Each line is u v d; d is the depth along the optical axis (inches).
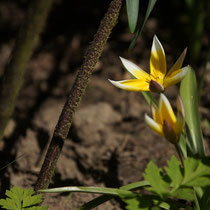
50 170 20.0
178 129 17.8
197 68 33.8
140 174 25.8
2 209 21.9
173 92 32.6
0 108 22.4
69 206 24.1
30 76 35.2
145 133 28.2
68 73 35.6
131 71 19.1
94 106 29.5
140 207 17.8
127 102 30.9
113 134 28.3
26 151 27.0
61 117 19.7
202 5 33.0
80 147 27.6
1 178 25.2
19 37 21.6
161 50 19.2
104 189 19.4
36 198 19.9
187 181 17.8
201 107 29.8
